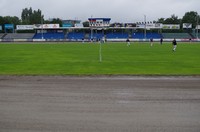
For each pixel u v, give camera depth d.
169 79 19.64
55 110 11.27
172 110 11.25
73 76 21.14
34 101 12.81
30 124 9.50
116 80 19.16
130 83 17.88
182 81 18.72
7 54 44.50
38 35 128.50
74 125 9.41
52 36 127.31
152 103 12.42
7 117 10.30
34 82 18.23
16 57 39.03
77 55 42.25
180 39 118.69
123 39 118.50
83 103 12.45
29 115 10.56
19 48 62.00
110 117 10.32
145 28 125.12
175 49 56.94
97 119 10.07
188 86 16.75
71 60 34.53
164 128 9.09
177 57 38.84
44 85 17.08
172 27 133.12
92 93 14.62
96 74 22.08
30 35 129.25
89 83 17.86
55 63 31.19
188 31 136.25
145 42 103.62
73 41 113.88
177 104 12.22
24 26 132.12
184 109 11.39
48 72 23.67
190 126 9.27
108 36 125.81
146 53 46.44
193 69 25.81
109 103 12.46
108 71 24.38
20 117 10.30
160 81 18.70
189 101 12.78
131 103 12.45
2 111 11.10
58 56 40.59
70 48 61.91
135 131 8.82
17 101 12.82
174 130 8.89
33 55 42.53
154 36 126.25
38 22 182.75
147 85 17.09
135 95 14.13
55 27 127.69
